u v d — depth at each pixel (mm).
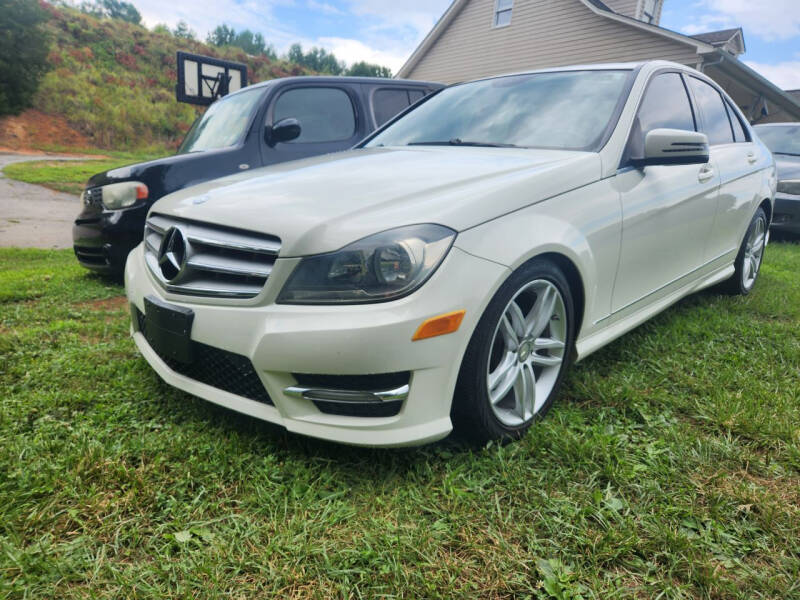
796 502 1800
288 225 1837
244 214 1968
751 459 2006
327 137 5285
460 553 1554
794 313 3797
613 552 1534
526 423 2156
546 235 2057
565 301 2242
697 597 1427
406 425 1790
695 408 2381
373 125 5570
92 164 20359
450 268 1779
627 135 2623
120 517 1640
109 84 34781
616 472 1881
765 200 4164
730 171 3541
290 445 2041
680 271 3164
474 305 1805
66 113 30156
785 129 8672
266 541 1568
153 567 1447
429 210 1849
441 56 20547
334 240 1769
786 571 1506
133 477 1789
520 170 2223
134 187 4391
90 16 42750
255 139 4875
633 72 2943
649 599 1417
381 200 1936
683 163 2621
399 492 1797
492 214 1942
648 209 2648
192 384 2094
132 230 4438
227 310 1891
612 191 2449
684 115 3266
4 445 2006
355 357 1698
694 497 1789
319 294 1755
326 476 1850
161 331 2090
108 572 1440
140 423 2197
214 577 1410
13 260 6035
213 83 9633
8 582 1384
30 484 1752
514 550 1559
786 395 2500
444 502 1767
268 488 1803
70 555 1484
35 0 29047
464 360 1875
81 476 1809
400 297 1722
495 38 18734
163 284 2119
